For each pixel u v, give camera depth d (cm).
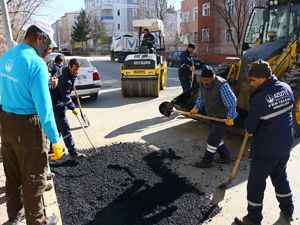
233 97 459
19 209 342
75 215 371
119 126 744
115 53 3112
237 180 462
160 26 1349
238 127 562
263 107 314
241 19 2770
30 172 303
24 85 285
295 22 698
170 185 442
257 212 346
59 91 496
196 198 409
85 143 628
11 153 314
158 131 700
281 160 337
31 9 1300
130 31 6825
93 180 454
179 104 681
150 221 362
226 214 379
